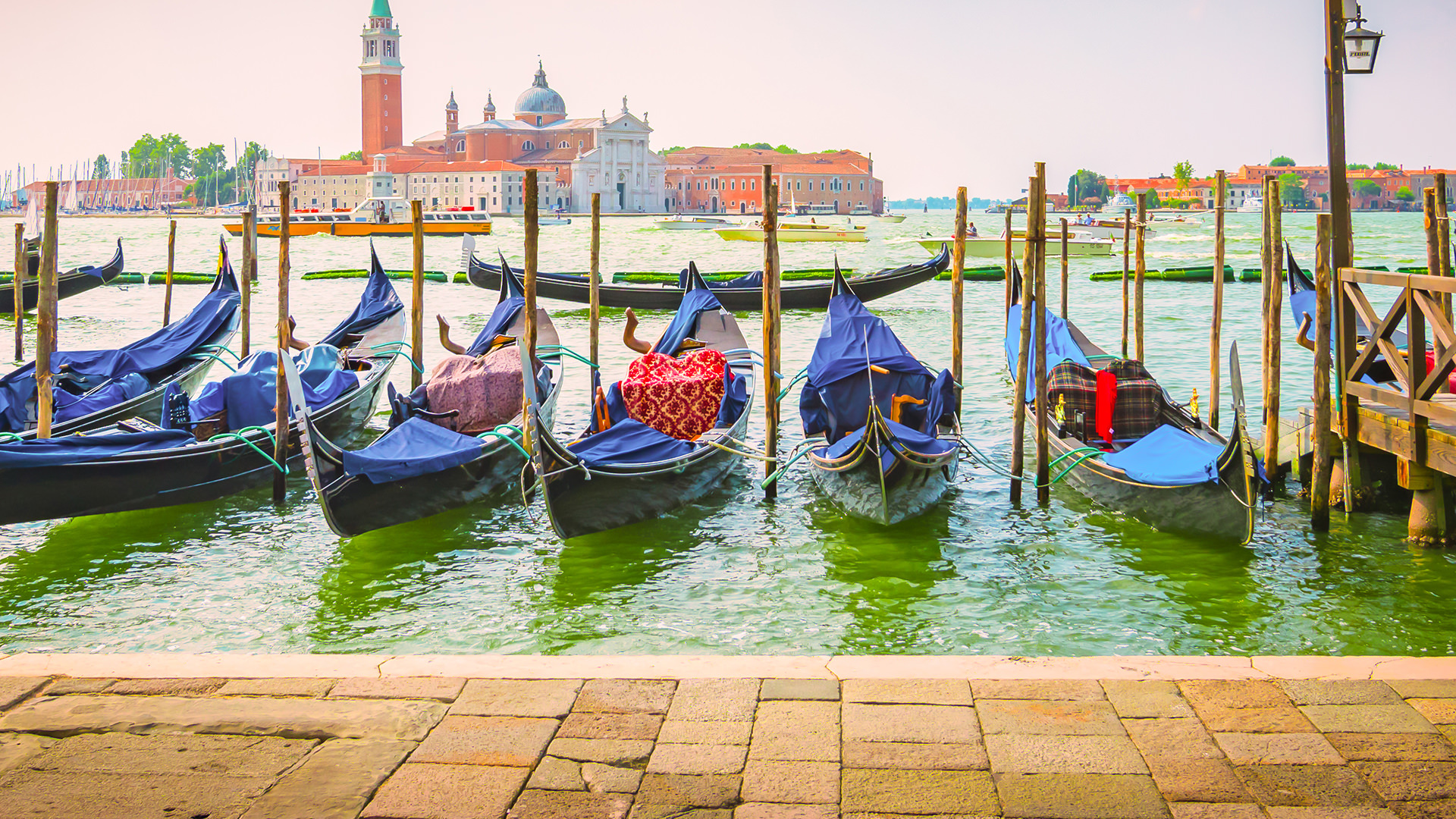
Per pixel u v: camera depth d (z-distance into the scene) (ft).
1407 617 25.46
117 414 40.98
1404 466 29.60
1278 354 34.17
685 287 89.71
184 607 27.32
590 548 31.60
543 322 53.26
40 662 17.52
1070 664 17.19
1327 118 29.86
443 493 33.50
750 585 28.60
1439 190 35.09
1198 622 25.61
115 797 13.78
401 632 25.63
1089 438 36.83
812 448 37.40
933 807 13.41
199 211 563.48
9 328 81.05
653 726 15.42
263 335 76.89
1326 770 14.03
